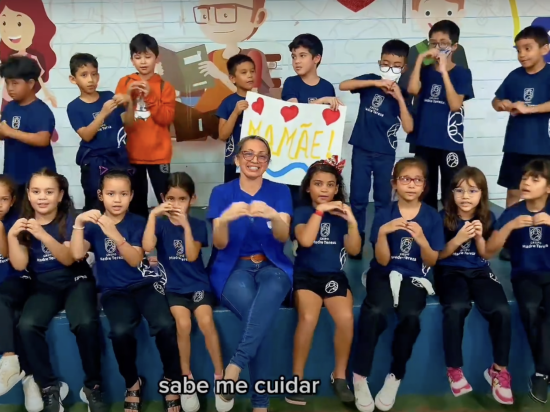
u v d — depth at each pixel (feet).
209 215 7.52
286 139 9.22
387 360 7.52
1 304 7.02
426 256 7.47
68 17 10.92
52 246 7.12
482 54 11.57
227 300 7.09
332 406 7.41
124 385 7.40
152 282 7.41
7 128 9.07
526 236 7.72
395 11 11.23
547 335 7.13
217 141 11.60
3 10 10.81
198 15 11.03
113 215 7.47
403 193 7.56
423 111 9.68
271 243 7.41
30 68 9.16
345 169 11.89
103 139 9.28
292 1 11.07
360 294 7.79
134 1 10.91
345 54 11.39
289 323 7.39
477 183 7.63
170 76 11.23
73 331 6.89
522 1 11.33
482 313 7.30
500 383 7.22
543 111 9.09
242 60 9.49
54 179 7.31
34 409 7.07
